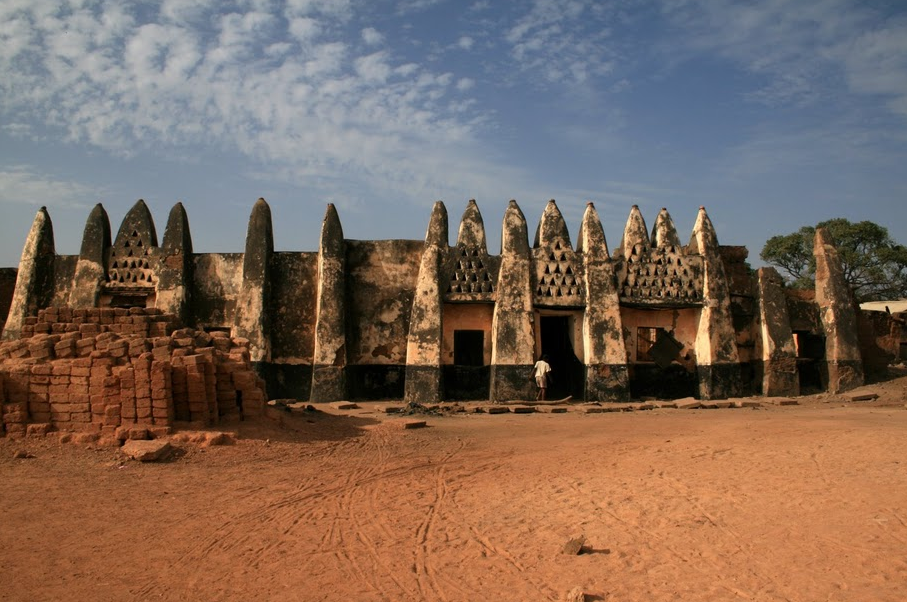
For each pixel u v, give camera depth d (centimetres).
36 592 691
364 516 931
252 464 1220
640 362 2495
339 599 668
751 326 2605
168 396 1305
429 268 2411
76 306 2470
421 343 2355
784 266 5103
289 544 823
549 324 2766
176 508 964
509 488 1057
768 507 859
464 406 2139
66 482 1073
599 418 1877
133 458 1190
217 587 702
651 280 2481
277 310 2448
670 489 974
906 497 845
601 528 834
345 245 2489
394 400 2414
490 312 2464
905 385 2419
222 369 1441
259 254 2428
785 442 1254
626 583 673
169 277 2456
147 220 2553
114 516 927
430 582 702
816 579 645
